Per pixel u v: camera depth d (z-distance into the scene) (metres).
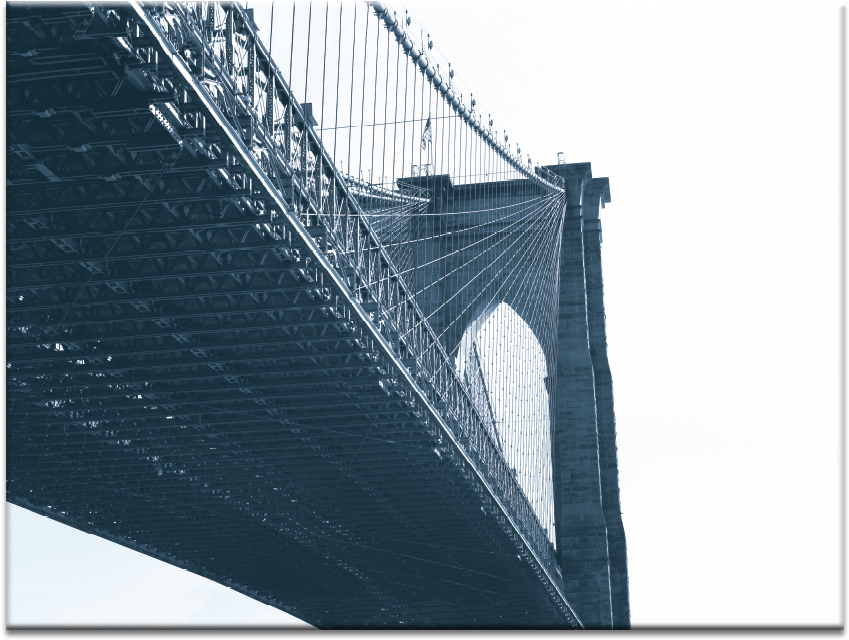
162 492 76.75
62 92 33.09
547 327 116.25
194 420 62.69
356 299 49.03
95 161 37.44
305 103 41.78
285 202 39.00
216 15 34.25
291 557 96.62
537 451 109.00
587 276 126.69
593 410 117.62
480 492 78.75
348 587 108.56
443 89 79.81
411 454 69.69
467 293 111.31
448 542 90.81
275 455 69.75
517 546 91.88
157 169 35.91
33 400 57.62
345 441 68.06
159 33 30.00
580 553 112.25
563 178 126.94
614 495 118.31
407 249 102.94
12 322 47.31
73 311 49.09
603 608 110.25
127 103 32.31
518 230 113.50
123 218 40.59
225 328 50.00
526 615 110.00
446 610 111.56
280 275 46.47
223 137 34.44
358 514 83.06
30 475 72.00
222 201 40.25
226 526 86.31
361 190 90.12
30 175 36.28
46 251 44.31
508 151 103.94
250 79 35.97
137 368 55.03
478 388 99.62
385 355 55.91
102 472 71.81
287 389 60.78
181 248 42.16
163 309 48.72
